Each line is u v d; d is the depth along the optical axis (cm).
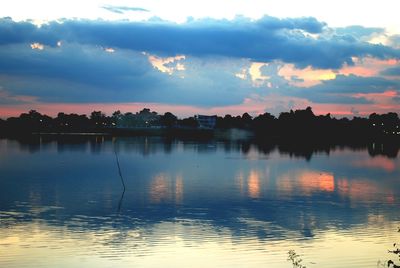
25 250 4341
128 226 5241
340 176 10706
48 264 3991
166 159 15975
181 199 7119
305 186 8788
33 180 9644
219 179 9888
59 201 6888
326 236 4919
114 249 4384
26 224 5303
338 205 6694
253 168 12594
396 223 5544
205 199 7119
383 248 4516
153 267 3959
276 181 9569
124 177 10275
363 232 5094
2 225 5241
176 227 5216
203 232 5000
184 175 10731
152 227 5203
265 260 4156
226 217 5750
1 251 4303
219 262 4072
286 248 4491
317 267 4025
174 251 4359
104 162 14512
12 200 6950
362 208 6481
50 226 5216
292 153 19562
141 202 6825
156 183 9169
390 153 19938
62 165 13350
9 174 10844
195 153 19288
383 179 10162
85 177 10250
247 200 7050
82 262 4047
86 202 6812
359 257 4262
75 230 5041
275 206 6550
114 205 6562
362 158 16975
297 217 5794
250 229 5150
